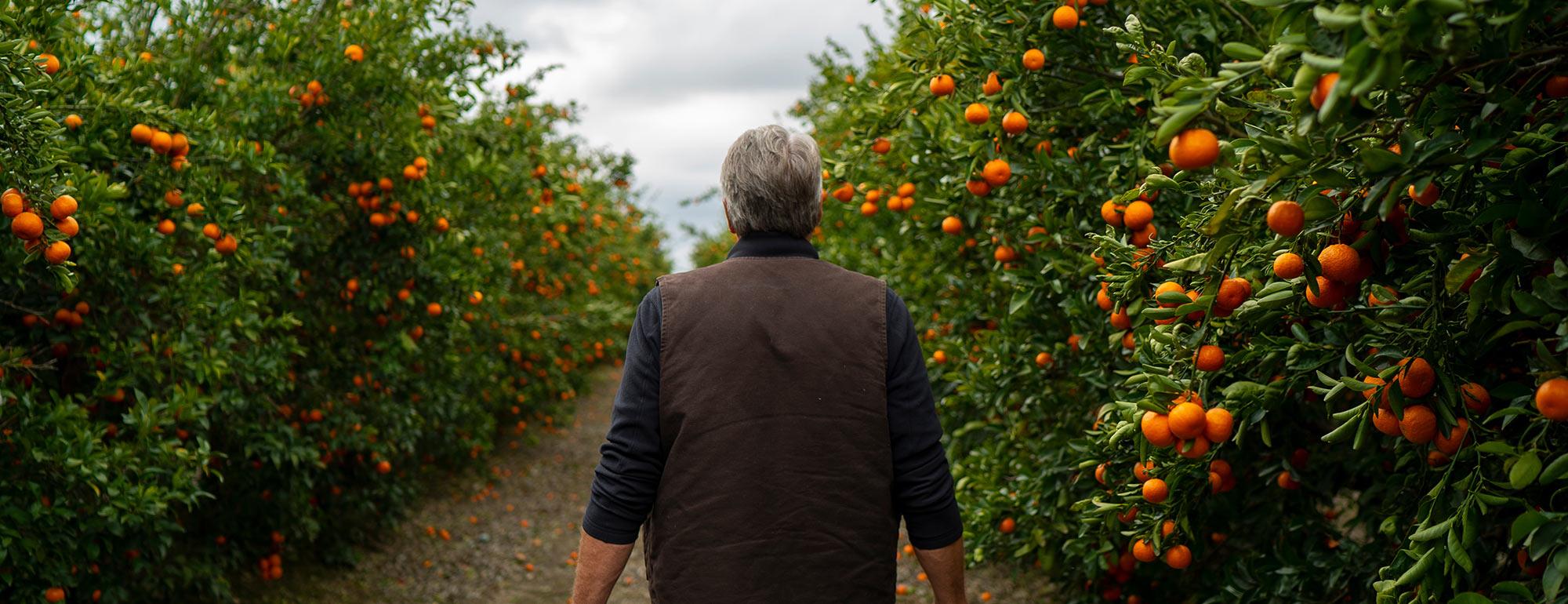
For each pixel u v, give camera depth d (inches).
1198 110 35.7
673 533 56.6
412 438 207.9
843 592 55.3
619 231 505.4
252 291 132.9
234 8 150.6
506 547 231.9
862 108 124.3
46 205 72.4
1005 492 112.5
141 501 106.6
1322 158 41.5
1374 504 93.6
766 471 55.4
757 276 59.6
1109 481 80.7
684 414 56.5
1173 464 66.9
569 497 285.9
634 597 192.5
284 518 175.9
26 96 73.2
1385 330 50.8
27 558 103.8
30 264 102.1
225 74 146.1
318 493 201.6
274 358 134.3
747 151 61.2
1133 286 63.1
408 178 159.3
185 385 113.9
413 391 217.0
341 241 170.4
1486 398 49.4
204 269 118.0
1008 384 110.4
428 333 193.0
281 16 148.0
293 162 150.4
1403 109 42.9
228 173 139.0
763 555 54.9
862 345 58.1
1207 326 53.6
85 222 95.6
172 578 146.9
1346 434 50.8
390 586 196.9
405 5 156.2
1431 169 39.5
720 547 55.2
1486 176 44.5
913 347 60.8
